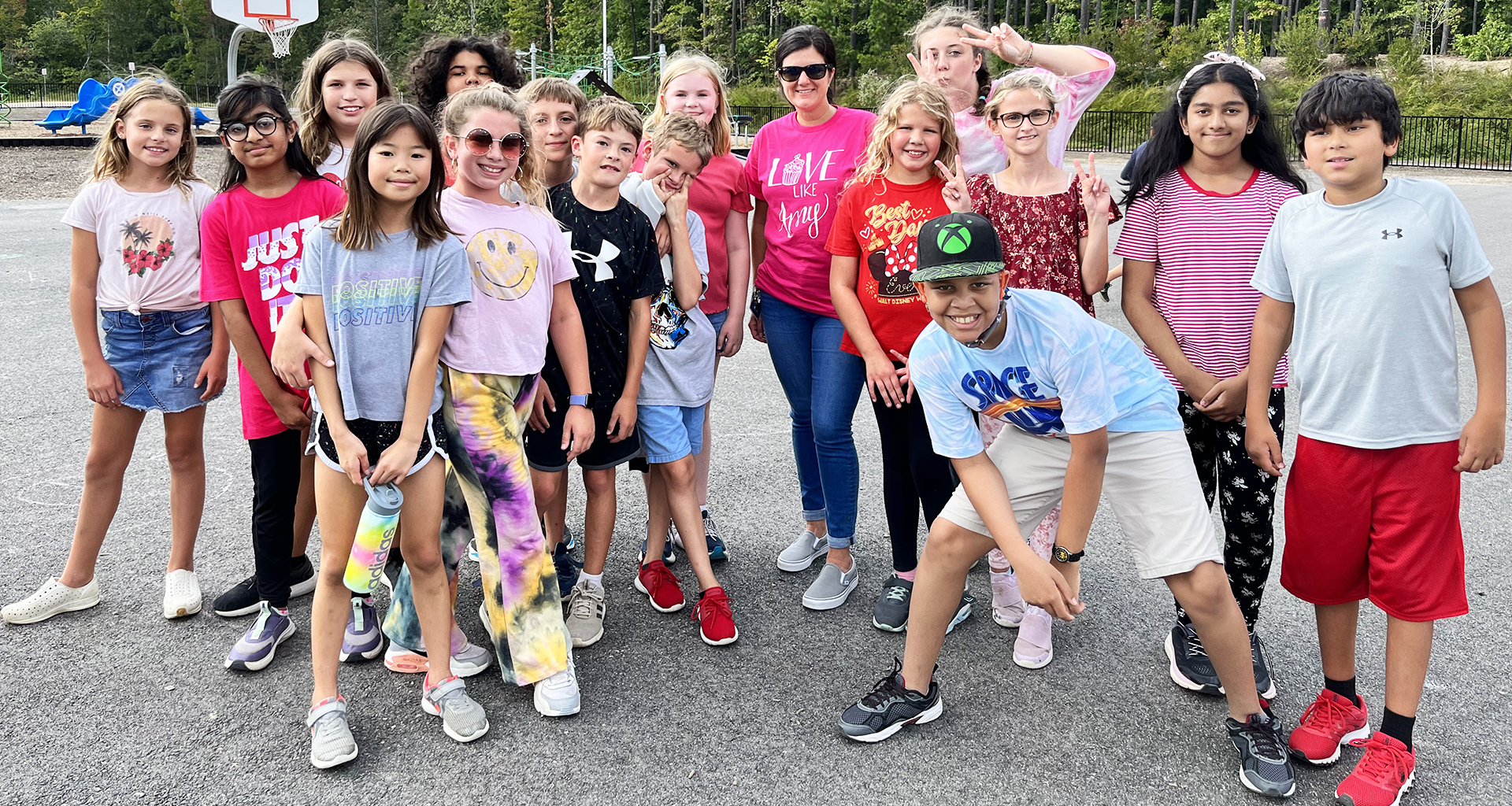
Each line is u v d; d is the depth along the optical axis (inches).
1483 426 88.0
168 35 2844.5
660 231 127.0
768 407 220.7
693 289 125.8
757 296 144.6
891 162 123.0
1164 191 109.6
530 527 107.2
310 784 92.6
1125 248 111.6
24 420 201.2
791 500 168.1
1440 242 88.0
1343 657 98.0
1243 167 107.7
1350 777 90.9
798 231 135.4
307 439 117.0
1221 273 105.7
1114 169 780.6
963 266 85.2
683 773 94.7
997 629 125.7
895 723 100.8
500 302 104.2
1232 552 109.7
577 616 121.6
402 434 96.7
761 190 141.6
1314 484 94.7
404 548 101.7
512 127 104.0
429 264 97.3
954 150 120.0
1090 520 93.4
